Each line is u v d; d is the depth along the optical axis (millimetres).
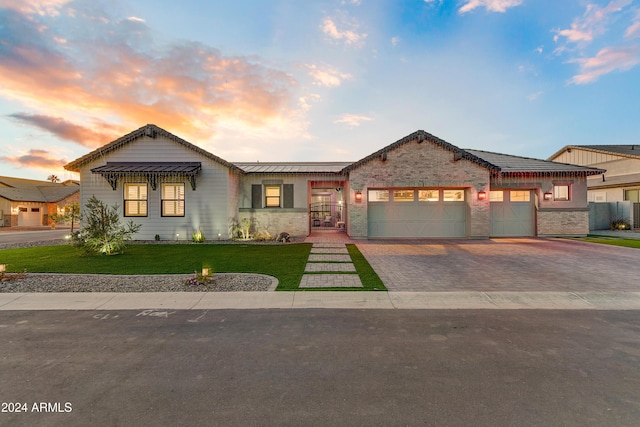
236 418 2768
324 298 6312
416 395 3105
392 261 10125
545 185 16953
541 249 12688
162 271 8469
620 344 4270
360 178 16391
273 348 4160
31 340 4426
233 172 16453
